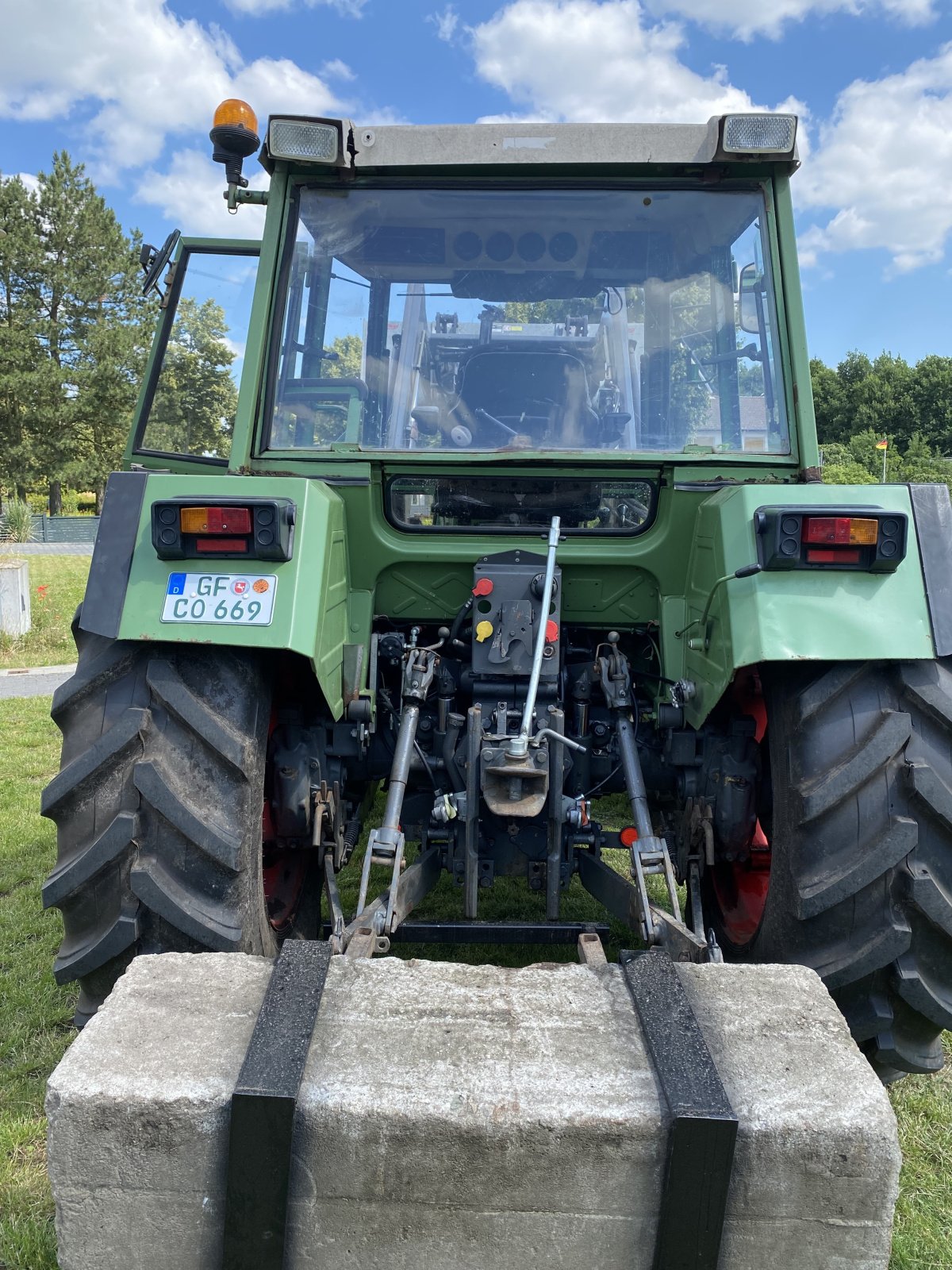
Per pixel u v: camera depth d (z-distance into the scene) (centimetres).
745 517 238
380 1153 145
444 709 300
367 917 224
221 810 221
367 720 284
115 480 241
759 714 288
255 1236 147
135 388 4494
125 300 4784
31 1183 237
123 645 233
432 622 308
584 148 287
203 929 213
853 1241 147
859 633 222
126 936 214
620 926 395
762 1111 145
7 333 4325
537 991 174
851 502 236
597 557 291
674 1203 143
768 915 238
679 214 299
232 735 223
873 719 223
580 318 305
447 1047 158
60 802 222
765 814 279
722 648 238
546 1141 144
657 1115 144
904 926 212
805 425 288
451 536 297
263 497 233
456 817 270
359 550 295
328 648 245
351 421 301
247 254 342
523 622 280
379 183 298
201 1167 148
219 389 348
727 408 298
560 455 288
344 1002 169
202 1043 159
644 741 315
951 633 223
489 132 289
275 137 283
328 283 303
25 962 360
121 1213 152
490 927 277
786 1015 167
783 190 293
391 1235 149
